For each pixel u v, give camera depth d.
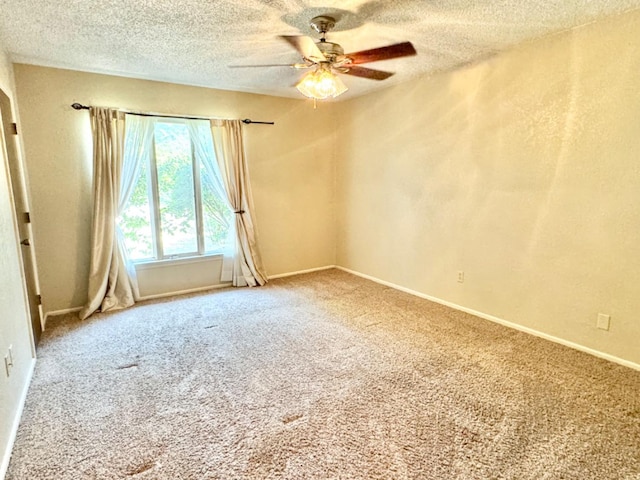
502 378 2.43
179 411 2.10
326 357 2.73
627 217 2.48
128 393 2.28
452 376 2.46
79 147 3.50
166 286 4.16
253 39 2.69
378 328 3.25
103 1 2.09
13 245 2.38
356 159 4.81
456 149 3.56
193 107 4.04
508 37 2.75
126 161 3.70
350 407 2.13
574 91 2.66
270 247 4.83
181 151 4.05
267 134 4.56
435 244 3.90
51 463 1.72
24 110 3.24
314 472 1.66
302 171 4.91
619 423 1.98
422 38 2.74
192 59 3.14
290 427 1.96
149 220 3.97
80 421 2.01
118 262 3.71
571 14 2.37
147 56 3.06
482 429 1.93
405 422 1.99
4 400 1.83
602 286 2.65
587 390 2.28
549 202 2.89
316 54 3.00
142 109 3.76
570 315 2.85
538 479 1.62
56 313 3.57
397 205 4.30
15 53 2.95
